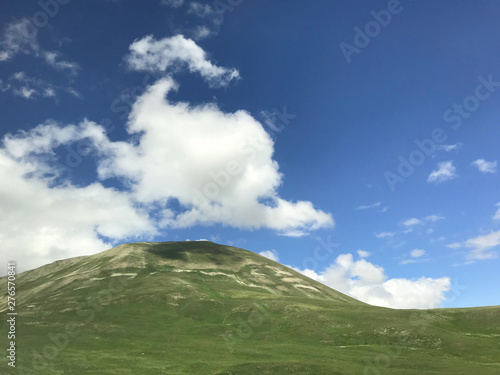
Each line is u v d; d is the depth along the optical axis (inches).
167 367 3169.3
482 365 3267.7
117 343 3983.8
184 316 5467.5
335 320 4817.9
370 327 4517.7
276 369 3014.3
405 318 4771.2
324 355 3587.6
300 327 4645.7
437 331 4232.3
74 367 3048.7
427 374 2908.5
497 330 4399.6
